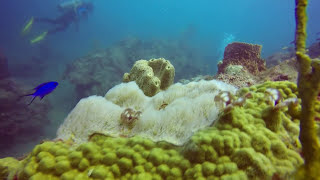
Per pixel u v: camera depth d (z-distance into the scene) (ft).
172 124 6.30
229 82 14.37
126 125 6.82
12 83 39.34
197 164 4.91
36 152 5.70
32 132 35.47
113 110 7.19
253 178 4.45
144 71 10.19
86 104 7.34
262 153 4.88
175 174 4.94
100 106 7.22
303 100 4.00
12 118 33.40
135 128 6.73
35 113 37.35
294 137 5.65
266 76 14.84
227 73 15.90
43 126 37.78
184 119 6.27
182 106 6.57
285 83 7.77
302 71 4.04
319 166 3.78
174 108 6.62
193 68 62.08
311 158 3.89
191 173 4.80
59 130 7.11
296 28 4.31
